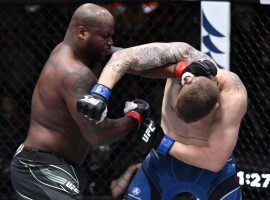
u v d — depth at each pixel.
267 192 7.53
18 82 8.08
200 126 5.74
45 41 7.96
